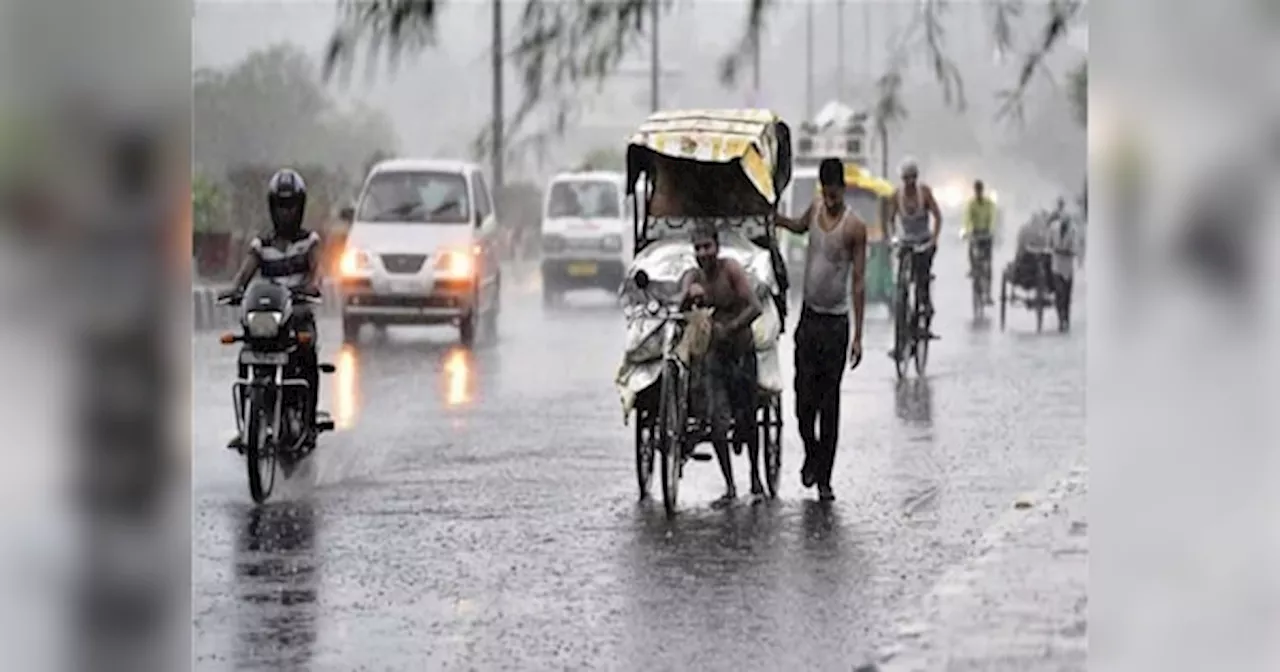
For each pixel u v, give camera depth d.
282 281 32.12
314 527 28.38
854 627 22.12
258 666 20.61
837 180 30.23
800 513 29.64
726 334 30.03
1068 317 61.00
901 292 47.62
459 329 59.50
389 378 48.25
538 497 31.08
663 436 29.44
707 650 21.11
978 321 64.12
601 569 25.52
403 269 58.44
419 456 35.31
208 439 37.44
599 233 79.12
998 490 31.50
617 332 62.44
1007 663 20.34
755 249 32.41
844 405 42.25
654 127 33.62
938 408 41.78
